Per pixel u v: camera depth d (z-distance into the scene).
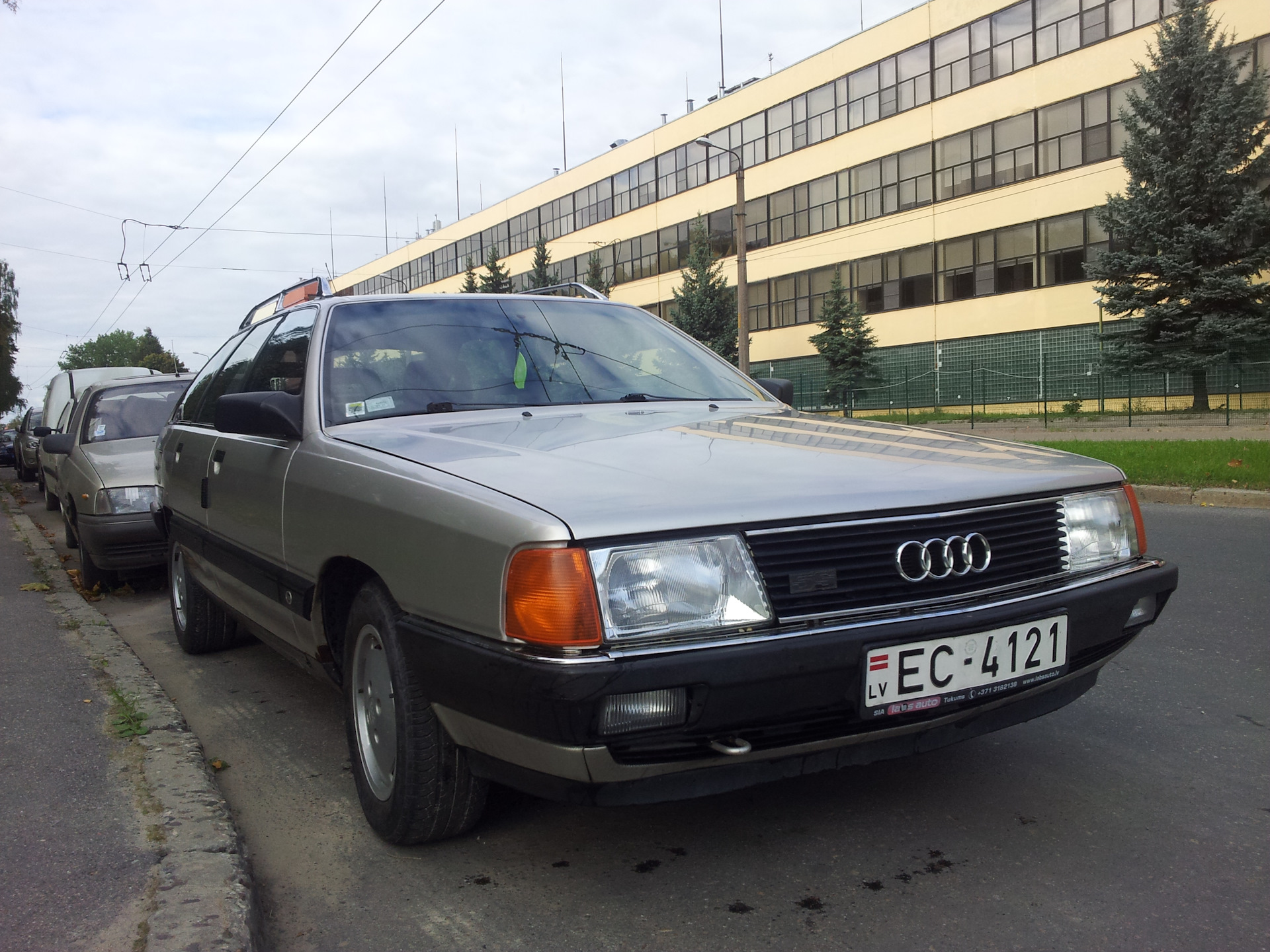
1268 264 20.50
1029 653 2.22
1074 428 19.86
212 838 2.47
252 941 2.03
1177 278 21.12
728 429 2.80
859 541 2.08
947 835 2.52
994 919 2.11
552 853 2.50
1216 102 20.70
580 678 1.83
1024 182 26.78
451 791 2.39
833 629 2.00
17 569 7.30
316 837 2.67
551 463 2.30
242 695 4.06
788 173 34.16
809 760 2.11
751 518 2.00
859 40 31.14
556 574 1.89
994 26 27.22
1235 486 8.53
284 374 3.43
